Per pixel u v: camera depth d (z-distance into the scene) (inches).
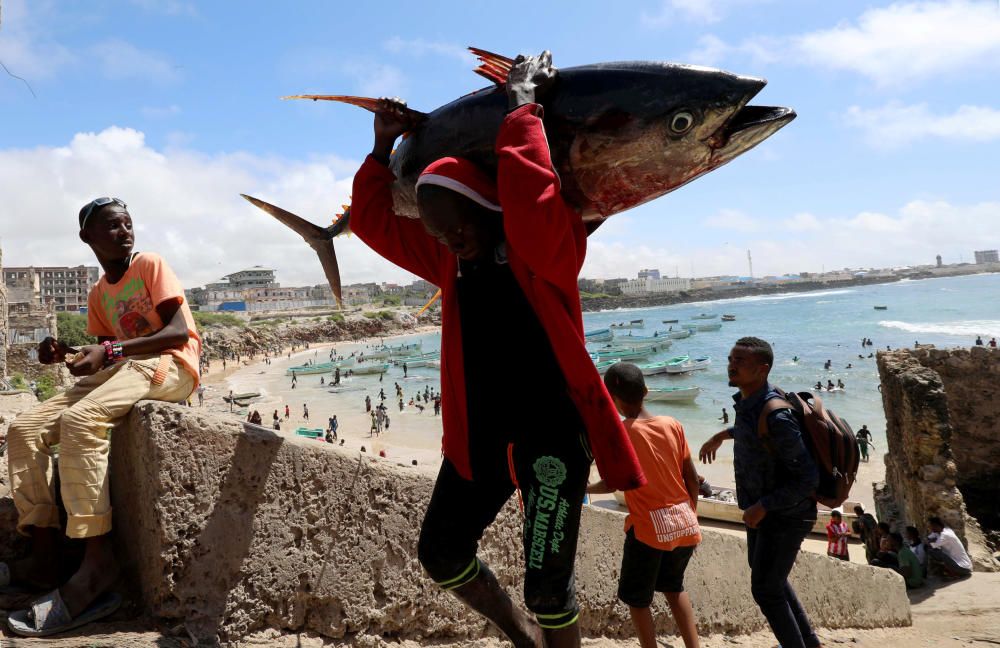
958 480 606.9
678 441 127.9
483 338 73.2
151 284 98.3
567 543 70.1
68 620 80.2
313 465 96.7
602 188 75.4
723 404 1738.4
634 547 124.6
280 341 4717.0
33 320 1844.2
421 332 5782.5
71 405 94.0
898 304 5191.9
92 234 99.5
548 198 63.4
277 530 92.0
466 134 78.5
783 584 137.2
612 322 5743.1
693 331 4146.2
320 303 6732.3
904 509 508.1
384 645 102.2
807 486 127.6
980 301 4825.3
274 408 2037.4
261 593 89.8
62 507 97.3
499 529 122.9
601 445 68.5
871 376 1940.2
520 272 69.6
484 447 75.5
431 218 71.6
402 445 1417.3
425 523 79.5
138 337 97.0
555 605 69.3
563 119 72.9
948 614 277.0
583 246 75.1
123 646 76.1
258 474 90.8
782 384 1870.1
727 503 681.6
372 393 2359.7
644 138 71.5
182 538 83.2
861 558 565.6
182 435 84.4
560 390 71.6
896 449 531.8
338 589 97.3
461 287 75.6
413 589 106.7
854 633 201.2
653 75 71.4
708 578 168.2
